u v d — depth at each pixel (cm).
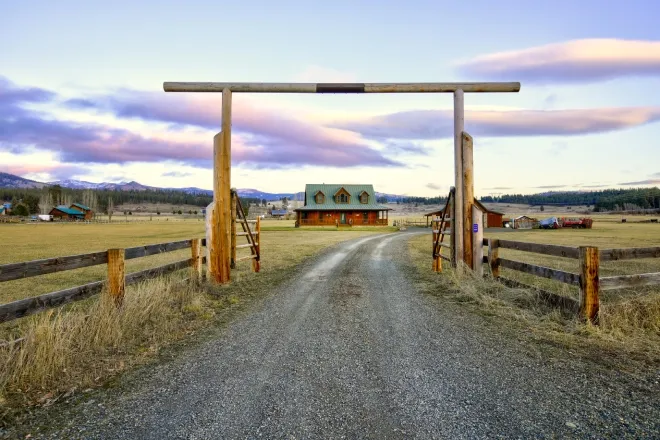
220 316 632
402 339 504
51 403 336
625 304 547
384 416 309
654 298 555
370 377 384
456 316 616
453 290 824
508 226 6019
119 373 400
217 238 930
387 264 1316
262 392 353
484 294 745
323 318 614
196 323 588
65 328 470
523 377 380
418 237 3212
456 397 340
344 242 2480
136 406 329
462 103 1009
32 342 403
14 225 7050
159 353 459
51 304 460
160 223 8406
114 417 311
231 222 1077
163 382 377
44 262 465
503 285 779
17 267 431
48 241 2884
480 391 351
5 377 368
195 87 974
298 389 359
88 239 3144
